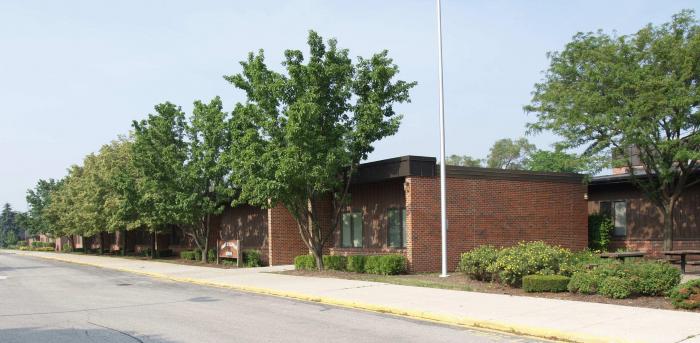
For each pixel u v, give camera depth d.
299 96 21.83
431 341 10.09
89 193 45.84
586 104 22.58
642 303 12.97
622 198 28.64
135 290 19.86
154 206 32.91
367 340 10.20
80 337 10.82
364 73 22.53
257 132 22.12
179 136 32.25
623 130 22.03
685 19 22.69
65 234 66.94
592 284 14.29
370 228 25.70
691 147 22.41
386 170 23.34
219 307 14.93
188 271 27.33
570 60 24.98
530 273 16.11
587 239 26.94
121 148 45.84
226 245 30.66
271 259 28.23
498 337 10.43
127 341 10.37
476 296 15.02
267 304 15.45
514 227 24.66
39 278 25.97
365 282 19.22
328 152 21.17
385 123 22.27
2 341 10.52
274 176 21.70
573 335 9.96
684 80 21.75
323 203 28.16
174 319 12.90
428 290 16.64
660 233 26.88
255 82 22.14
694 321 10.73
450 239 22.94
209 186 31.77
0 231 155.62
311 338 10.43
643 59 22.58
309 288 18.02
